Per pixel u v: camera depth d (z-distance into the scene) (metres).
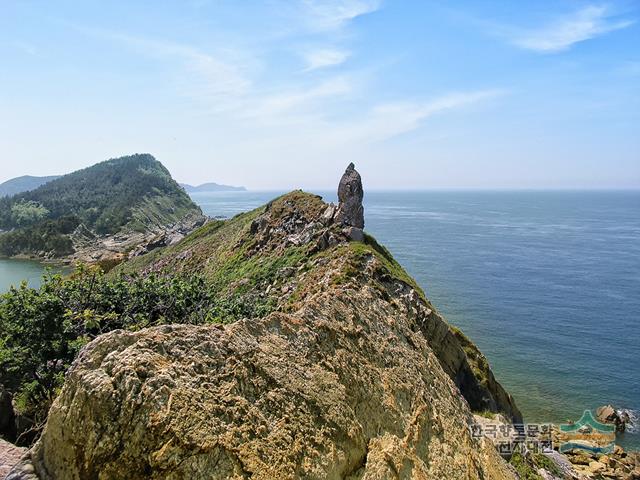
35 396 25.28
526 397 53.41
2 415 21.58
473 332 72.75
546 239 162.75
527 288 96.69
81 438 10.79
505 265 117.69
